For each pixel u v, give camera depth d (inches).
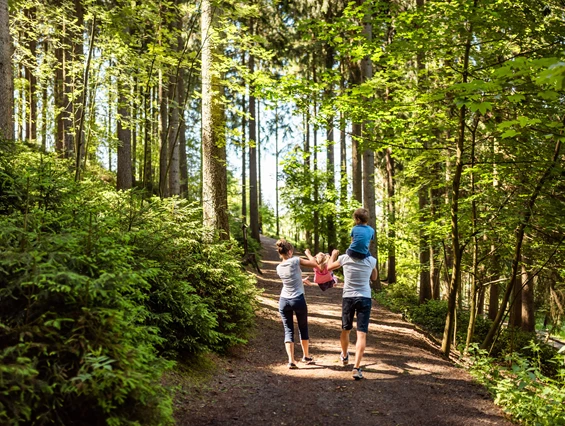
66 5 367.6
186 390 170.6
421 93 285.7
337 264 221.5
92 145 553.0
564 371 213.3
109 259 121.9
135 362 106.7
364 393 190.7
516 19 240.4
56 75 520.1
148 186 605.0
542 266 310.7
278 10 703.7
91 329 106.1
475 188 354.9
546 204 280.1
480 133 311.0
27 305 106.9
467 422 165.9
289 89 290.5
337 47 281.6
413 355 262.2
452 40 256.7
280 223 1971.0
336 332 319.3
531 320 506.9
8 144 171.2
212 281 246.5
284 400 178.7
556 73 115.6
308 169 864.9
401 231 624.7
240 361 228.7
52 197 161.0
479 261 343.0
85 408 106.5
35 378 96.5
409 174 427.8
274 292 481.7
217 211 347.9
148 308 189.3
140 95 380.2
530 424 169.2
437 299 605.0
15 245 118.8
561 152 267.6
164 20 333.7
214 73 335.0
